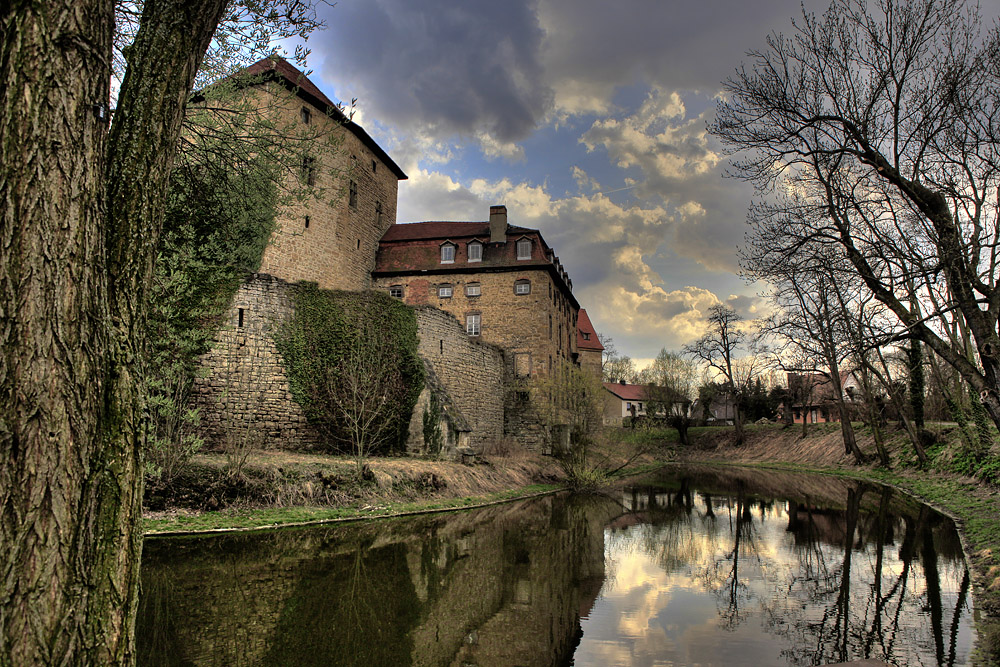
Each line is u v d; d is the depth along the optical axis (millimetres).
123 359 3016
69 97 2789
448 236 36281
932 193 9758
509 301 34750
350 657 5926
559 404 30078
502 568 10328
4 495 2553
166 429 11836
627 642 6871
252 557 9430
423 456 19641
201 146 7422
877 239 11219
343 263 32312
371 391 17281
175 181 8039
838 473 30641
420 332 21703
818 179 11047
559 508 18391
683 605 8547
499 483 20469
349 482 14398
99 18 2957
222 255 12781
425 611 7617
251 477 12648
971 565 10508
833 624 7590
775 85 11188
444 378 23391
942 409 35688
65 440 2703
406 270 35594
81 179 2830
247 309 16281
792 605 8539
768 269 12180
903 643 6812
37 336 2650
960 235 10008
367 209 35250
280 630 6523
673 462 43156
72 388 2742
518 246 35438
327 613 7188
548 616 7879
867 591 9258
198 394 15109
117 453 2934
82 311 2809
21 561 2557
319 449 17391
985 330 9430
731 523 16312
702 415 66250
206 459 12914
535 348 33969
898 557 11633
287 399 16891
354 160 33531
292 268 28188
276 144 7547
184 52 3369
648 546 13047
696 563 11430
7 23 2719
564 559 11266
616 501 20906
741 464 40562
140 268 3182
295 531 11508
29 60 2697
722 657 6391
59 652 2604
